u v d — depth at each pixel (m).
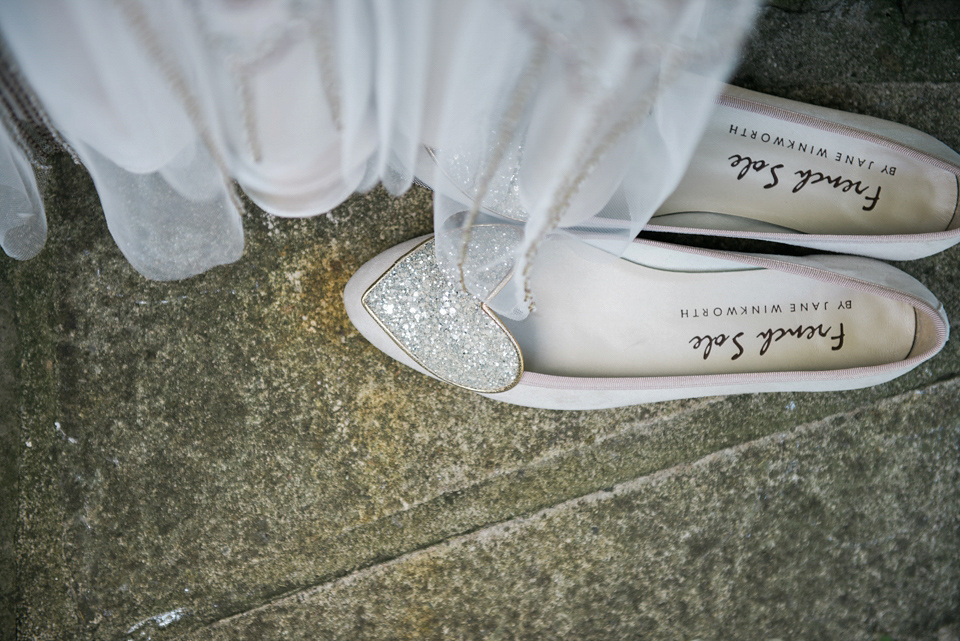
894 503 0.48
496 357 0.42
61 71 0.31
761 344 0.45
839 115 0.45
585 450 0.46
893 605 0.48
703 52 0.32
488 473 0.46
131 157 0.34
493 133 0.35
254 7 0.27
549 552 0.46
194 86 0.31
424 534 0.46
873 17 0.48
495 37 0.31
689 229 0.43
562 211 0.33
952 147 0.48
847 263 0.45
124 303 0.46
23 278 0.45
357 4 0.29
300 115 0.33
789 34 0.47
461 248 0.36
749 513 0.47
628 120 0.32
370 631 0.46
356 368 0.46
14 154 0.35
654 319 0.45
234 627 0.46
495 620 0.46
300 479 0.46
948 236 0.43
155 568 0.46
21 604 0.45
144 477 0.46
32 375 0.46
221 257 0.39
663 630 0.47
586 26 0.29
